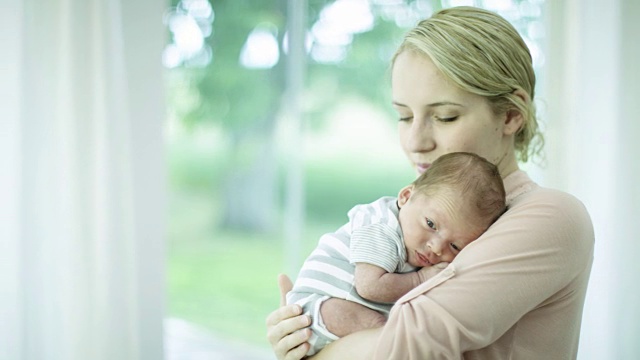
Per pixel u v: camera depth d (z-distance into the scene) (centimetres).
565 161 203
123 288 191
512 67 103
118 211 191
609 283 202
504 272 87
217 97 676
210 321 525
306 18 668
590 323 204
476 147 104
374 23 656
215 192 778
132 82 196
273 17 654
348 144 797
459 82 99
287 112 693
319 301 103
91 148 187
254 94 677
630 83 201
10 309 181
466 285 86
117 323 190
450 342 84
